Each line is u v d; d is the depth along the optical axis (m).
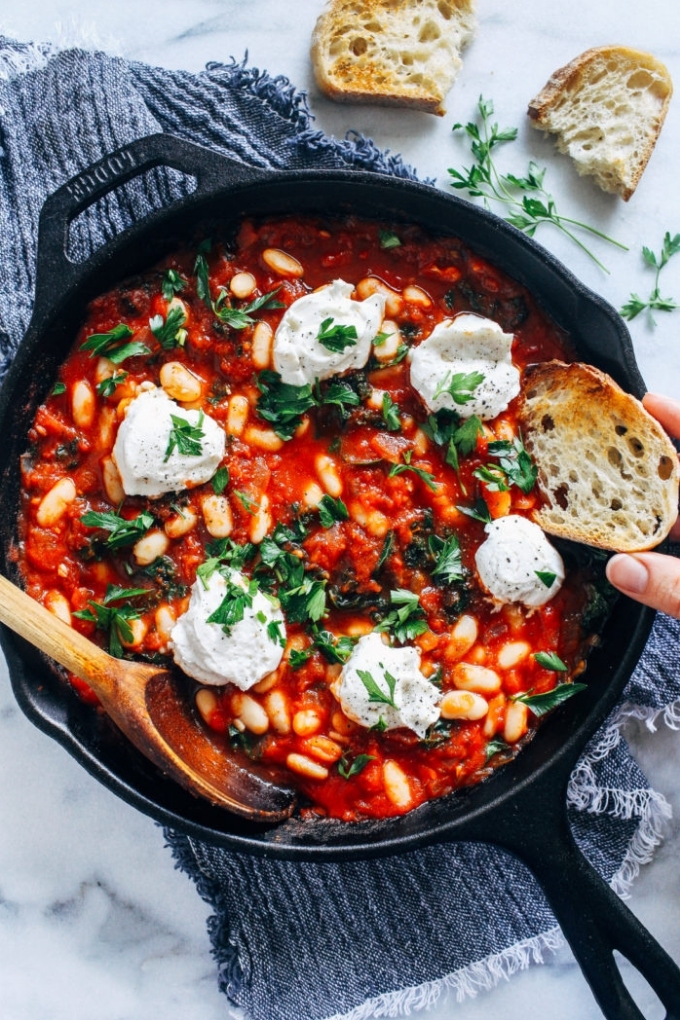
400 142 0.73
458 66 0.72
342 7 0.72
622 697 0.70
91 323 0.67
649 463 0.65
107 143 0.71
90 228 0.70
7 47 0.71
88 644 0.62
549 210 0.72
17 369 0.64
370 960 0.71
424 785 0.66
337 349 0.64
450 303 0.67
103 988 0.72
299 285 0.67
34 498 0.66
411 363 0.66
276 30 0.73
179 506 0.66
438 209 0.65
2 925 0.72
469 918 0.71
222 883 0.71
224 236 0.67
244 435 0.66
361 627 0.66
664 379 0.73
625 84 0.72
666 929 0.71
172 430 0.64
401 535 0.66
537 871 0.62
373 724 0.64
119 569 0.66
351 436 0.66
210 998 0.72
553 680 0.66
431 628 0.66
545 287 0.66
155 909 0.72
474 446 0.65
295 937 0.71
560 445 0.66
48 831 0.72
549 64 0.73
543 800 0.62
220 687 0.66
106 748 0.66
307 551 0.66
